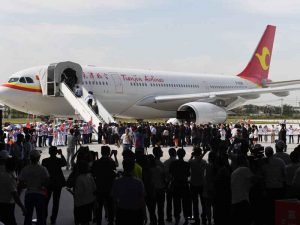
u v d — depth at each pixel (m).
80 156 10.14
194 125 31.45
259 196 10.23
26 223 9.42
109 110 38.09
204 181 10.61
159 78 41.69
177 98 39.34
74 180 9.65
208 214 10.93
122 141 29.02
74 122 35.94
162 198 10.84
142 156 10.30
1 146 12.50
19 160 16.25
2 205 8.77
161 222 10.85
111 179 10.24
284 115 126.25
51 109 35.28
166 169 11.06
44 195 9.53
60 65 33.81
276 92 38.50
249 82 51.53
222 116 36.97
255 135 32.66
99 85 36.06
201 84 45.72
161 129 33.09
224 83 48.47
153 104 40.38
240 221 9.20
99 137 31.72
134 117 41.66
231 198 9.56
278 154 12.34
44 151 28.38
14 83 33.53
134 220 8.23
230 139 30.36
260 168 10.56
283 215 7.08
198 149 11.26
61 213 12.23
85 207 9.36
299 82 45.88
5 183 8.76
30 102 34.06
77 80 34.69
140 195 8.20
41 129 31.66
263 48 52.78
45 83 33.84
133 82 38.91
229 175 9.80
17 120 70.12
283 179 10.53
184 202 10.95
